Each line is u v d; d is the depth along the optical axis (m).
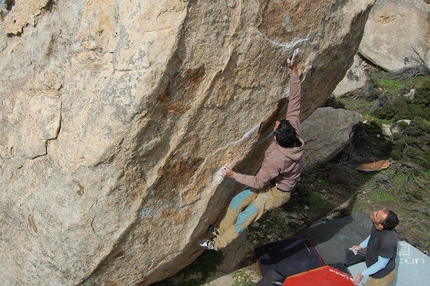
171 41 2.72
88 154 2.93
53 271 3.40
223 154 3.42
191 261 4.35
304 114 4.57
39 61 3.42
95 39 3.04
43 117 3.20
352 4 3.95
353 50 4.38
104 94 2.86
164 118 2.94
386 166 6.56
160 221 3.38
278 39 3.32
